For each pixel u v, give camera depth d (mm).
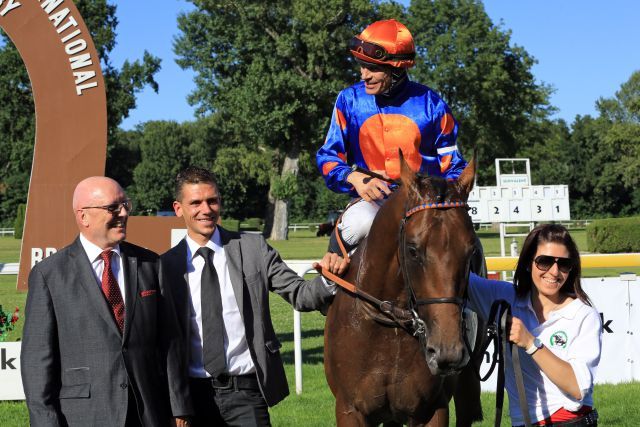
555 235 2664
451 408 5707
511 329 2584
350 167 3482
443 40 33812
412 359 2973
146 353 2834
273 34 31297
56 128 7992
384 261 2934
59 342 2783
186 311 3178
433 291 2555
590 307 2701
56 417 2676
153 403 2820
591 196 61594
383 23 3469
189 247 3273
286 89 29922
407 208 2730
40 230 8016
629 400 5582
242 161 36125
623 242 23453
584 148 61844
